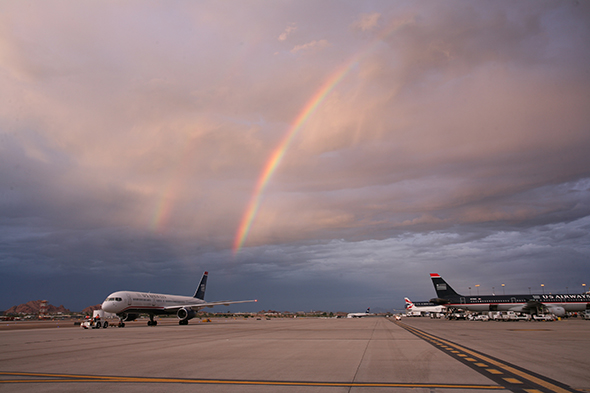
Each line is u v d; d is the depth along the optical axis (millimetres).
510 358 17312
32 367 16000
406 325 61188
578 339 28828
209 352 21125
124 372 14266
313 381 11992
